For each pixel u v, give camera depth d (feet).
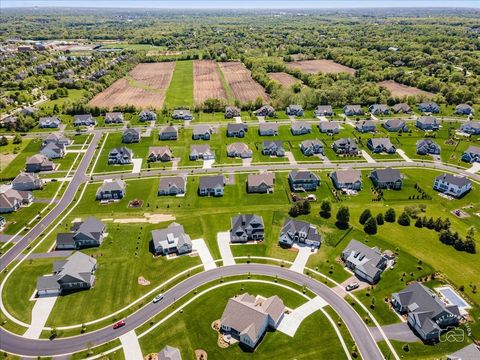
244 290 305.94
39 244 366.84
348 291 304.09
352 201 435.53
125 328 273.75
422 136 614.34
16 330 274.16
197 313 284.61
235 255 346.74
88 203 439.22
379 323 274.57
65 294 305.53
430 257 339.36
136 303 295.28
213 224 392.47
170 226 366.84
